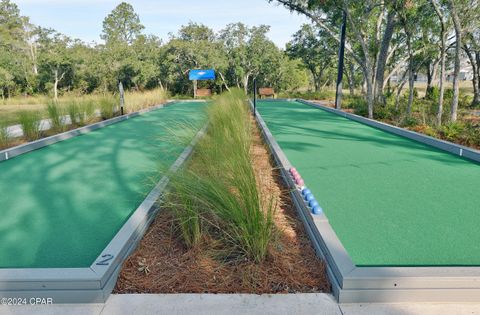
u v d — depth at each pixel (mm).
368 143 6254
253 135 7215
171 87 24859
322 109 13398
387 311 1818
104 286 1910
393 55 16812
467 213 2984
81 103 9234
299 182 3393
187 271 2141
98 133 7473
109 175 4270
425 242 2447
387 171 4352
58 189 3752
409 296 1878
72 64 25047
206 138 4219
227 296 1922
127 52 24266
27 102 19703
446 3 8633
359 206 3154
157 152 5500
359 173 4270
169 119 9797
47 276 1888
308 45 23078
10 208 3209
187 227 2480
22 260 2275
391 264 2146
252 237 2223
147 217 2738
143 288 1993
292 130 7852
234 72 24250
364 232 2617
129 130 7848
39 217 2998
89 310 1836
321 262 2209
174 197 2756
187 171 2893
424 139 6223
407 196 3422
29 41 30859
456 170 4395
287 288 1994
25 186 3867
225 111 6219
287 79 25859
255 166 4469
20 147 5469
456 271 1927
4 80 23953
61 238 2598
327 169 4461
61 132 7324
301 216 2916
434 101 14070
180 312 1801
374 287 1868
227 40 25156
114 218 2973
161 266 2193
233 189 2570
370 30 14969
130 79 24344
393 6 9734
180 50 23078
